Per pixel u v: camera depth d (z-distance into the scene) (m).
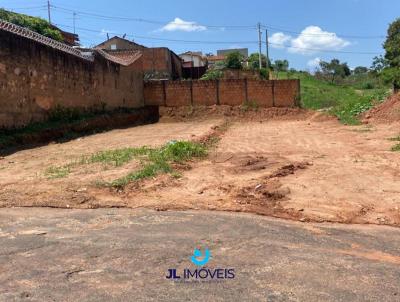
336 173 8.96
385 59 39.16
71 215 5.97
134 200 6.76
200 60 60.38
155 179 8.09
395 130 17.89
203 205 6.48
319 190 7.47
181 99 31.69
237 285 3.71
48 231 5.22
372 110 23.53
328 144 14.43
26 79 16.27
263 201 6.73
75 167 9.53
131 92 29.66
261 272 3.96
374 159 10.80
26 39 16.25
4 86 14.70
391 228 5.51
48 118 18.23
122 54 32.09
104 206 6.44
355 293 3.57
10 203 6.62
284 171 9.09
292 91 30.92
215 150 12.97
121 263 4.19
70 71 20.41
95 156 11.09
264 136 18.03
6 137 14.07
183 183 7.94
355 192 7.33
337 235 5.14
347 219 5.86
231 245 4.66
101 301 3.46
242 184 7.86
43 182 7.96
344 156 11.45
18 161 11.09
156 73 42.44
